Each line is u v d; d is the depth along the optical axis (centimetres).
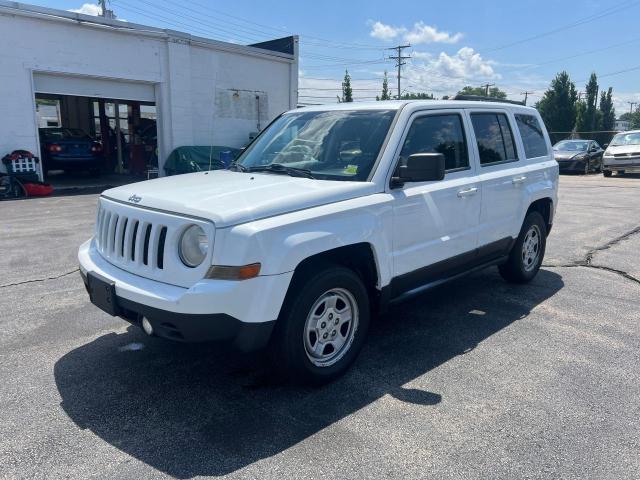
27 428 318
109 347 437
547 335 471
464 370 402
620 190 1653
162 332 328
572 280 644
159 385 374
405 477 276
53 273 646
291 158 454
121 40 1641
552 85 5953
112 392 363
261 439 310
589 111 6706
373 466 285
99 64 1598
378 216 390
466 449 301
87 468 281
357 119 451
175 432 316
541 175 606
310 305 351
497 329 486
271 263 320
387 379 386
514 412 341
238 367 403
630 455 296
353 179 402
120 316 357
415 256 430
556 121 5931
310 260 363
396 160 416
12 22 1398
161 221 335
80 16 1519
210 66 1917
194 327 311
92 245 421
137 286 336
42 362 407
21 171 1407
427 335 471
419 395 363
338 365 381
